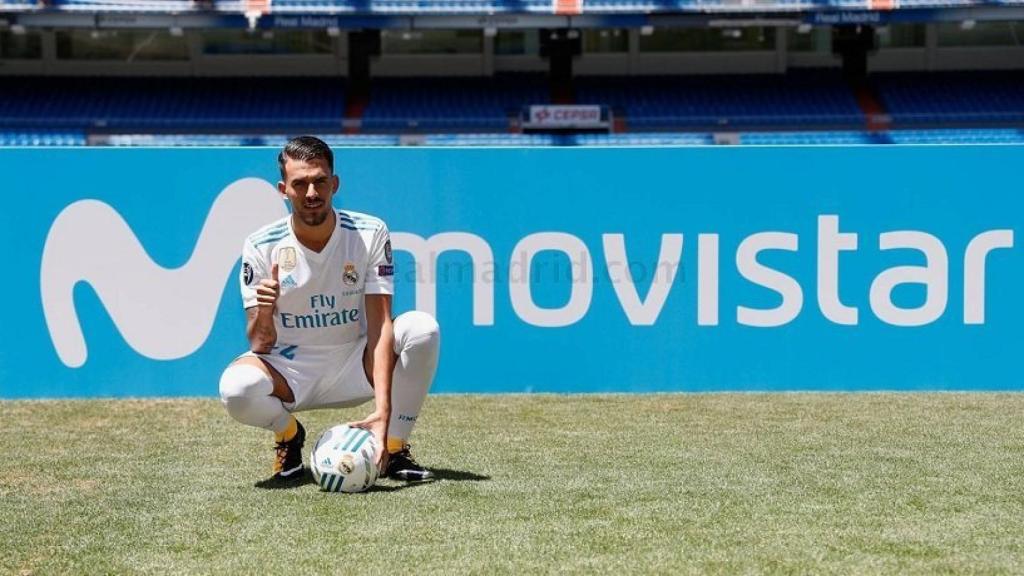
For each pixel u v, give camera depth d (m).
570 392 6.28
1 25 20.86
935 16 21.44
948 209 6.21
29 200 6.10
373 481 3.71
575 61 24.77
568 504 3.51
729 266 6.26
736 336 6.27
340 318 3.88
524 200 6.23
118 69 24.30
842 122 22.77
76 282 6.13
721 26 22.06
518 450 4.51
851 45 24.47
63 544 3.08
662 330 6.27
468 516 3.35
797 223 6.24
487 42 24.78
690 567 2.82
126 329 6.15
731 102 23.58
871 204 6.23
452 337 6.25
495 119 23.03
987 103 23.16
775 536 3.12
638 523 3.27
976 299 6.25
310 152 3.67
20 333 6.11
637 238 6.26
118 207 6.13
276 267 3.75
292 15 21.52
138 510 3.47
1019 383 6.26
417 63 24.80
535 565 2.84
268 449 4.56
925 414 5.43
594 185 6.23
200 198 6.15
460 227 6.23
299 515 3.38
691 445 4.61
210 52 24.42
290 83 24.25
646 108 23.42
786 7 21.58
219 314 6.17
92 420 5.38
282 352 3.89
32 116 22.55
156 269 6.15
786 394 6.16
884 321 6.26
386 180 6.20
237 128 22.59
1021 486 3.78
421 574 2.76
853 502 3.54
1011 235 6.23
